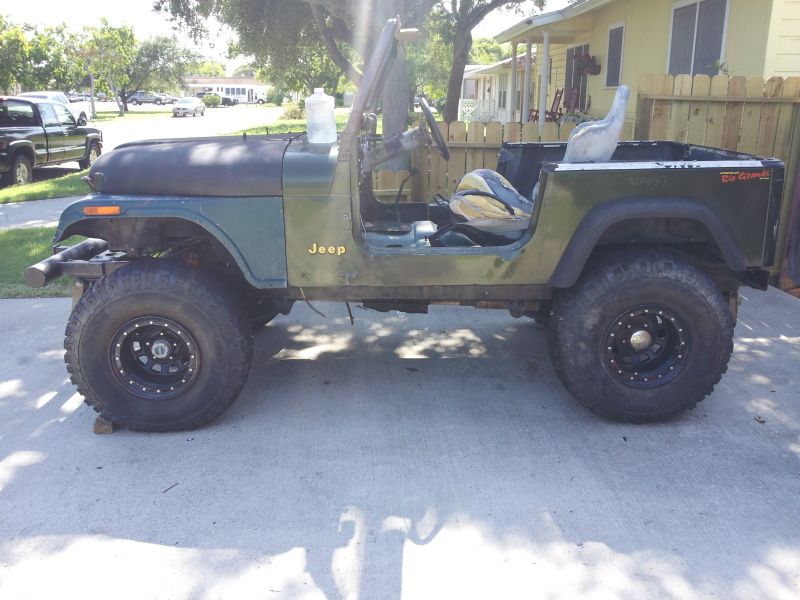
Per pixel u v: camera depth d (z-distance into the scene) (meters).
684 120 6.57
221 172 3.75
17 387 4.59
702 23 10.23
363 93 3.73
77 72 53.62
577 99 16.50
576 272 3.79
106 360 3.84
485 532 3.09
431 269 3.86
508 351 5.14
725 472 3.54
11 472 3.58
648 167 3.75
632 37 13.06
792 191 6.24
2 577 2.83
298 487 3.44
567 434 3.93
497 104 29.77
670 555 2.93
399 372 4.79
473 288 3.95
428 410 4.23
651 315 3.92
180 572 2.85
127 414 3.91
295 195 3.73
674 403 3.95
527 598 2.70
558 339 3.91
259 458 3.70
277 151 3.87
